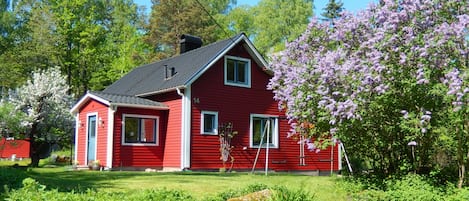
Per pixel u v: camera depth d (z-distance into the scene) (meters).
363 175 12.07
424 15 9.68
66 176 13.12
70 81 35.53
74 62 35.31
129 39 40.81
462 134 9.82
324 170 21.00
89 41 35.47
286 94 11.64
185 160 17.20
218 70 18.55
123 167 17.17
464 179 10.13
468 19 8.82
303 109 11.25
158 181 11.71
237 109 18.88
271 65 13.34
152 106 17.89
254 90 19.50
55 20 33.38
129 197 7.20
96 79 36.09
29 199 6.66
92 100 18.61
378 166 12.38
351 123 10.35
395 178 10.95
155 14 41.38
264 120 19.72
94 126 18.53
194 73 17.39
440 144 10.63
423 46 9.27
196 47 23.08
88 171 15.88
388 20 9.87
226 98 18.61
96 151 17.92
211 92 18.22
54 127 21.39
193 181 11.80
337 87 10.27
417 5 9.62
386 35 9.76
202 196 8.80
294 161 20.17
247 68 19.45
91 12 36.78
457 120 9.12
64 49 33.69
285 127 20.20
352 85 9.91
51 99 21.20
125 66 37.47
